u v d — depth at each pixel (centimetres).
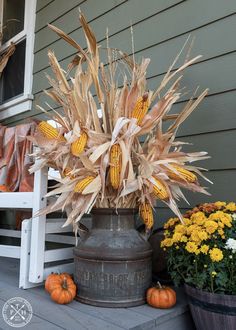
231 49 188
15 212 308
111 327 121
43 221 166
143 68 156
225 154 186
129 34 238
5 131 266
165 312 136
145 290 146
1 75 362
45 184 169
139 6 235
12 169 248
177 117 165
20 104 327
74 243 195
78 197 148
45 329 121
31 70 320
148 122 150
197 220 137
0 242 323
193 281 131
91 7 268
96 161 148
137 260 144
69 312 135
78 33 277
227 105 187
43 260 165
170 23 217
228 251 126
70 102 154
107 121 157
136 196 153
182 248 138
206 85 197
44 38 309
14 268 213
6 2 363
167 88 214
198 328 133
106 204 153
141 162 148
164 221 212
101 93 154
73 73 275
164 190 143
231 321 121
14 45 338
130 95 149
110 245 143
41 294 158
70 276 160
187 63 153
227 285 125
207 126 195
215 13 196
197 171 156
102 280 141
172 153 151
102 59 253
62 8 294
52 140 151
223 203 155
